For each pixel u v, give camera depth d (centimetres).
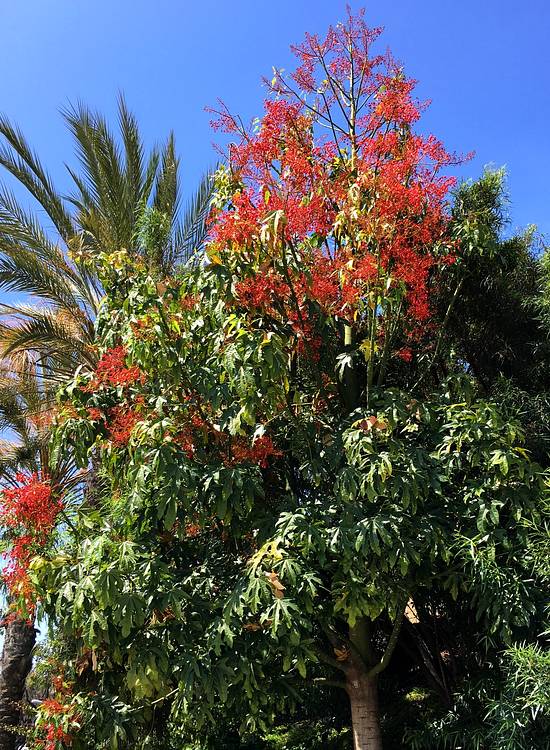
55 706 501
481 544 423
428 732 478
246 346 414
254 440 435
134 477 426
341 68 556
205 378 438
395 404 443
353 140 535
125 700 503
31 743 652
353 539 404
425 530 415
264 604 393
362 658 493
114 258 529
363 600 413
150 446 430
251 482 429
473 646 536
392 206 440
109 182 834
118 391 476
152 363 455
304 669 414
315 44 554
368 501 431
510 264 566
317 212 475
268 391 437
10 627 867
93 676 629
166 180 884
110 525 480
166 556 493
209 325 467
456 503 449
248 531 467
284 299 491
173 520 405
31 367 966
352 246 471
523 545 414
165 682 447
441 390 492
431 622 572
